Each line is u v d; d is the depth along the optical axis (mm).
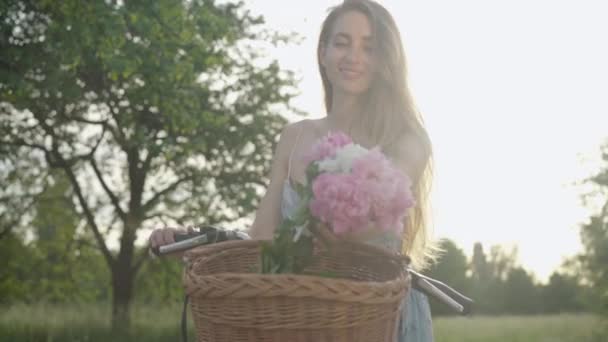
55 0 12031
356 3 2895
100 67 13008
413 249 2891
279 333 1803
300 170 2975
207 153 16266
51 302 19953
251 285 1777
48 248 20078
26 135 16609
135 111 14938
